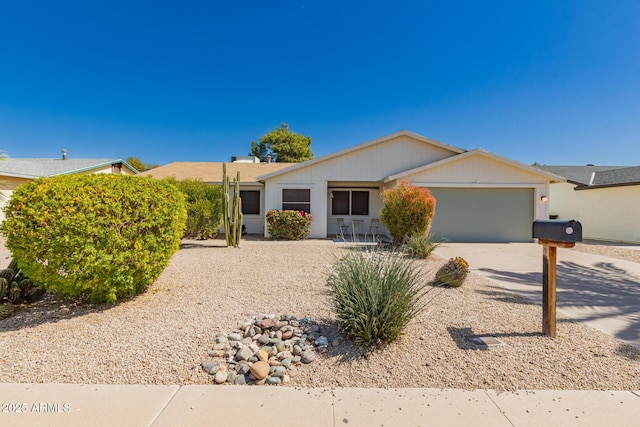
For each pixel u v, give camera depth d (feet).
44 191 12.53
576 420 6.95
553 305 11.27
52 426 6.68
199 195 39.27
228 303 14.64
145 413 7.16
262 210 51.55
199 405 7.48
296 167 44.37
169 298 15.30
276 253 30.09
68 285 12.97
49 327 11.78
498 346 10.46
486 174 42.09
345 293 11.14
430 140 45.06
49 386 8.18
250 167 60.80
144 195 14.24
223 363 9.32
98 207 12.90
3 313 12.62
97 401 7.58
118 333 11.24
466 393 8.01
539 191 41.96
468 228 42.29
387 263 12.48
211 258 26.91
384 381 8.55
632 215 43.45
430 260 26.91
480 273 22.88
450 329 11.82
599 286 19.56
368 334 10.19
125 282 13.83
